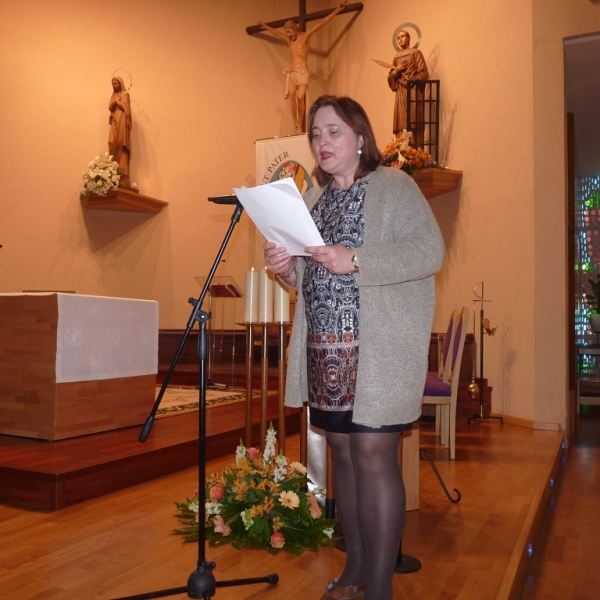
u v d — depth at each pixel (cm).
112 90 815
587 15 549
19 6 787
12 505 285
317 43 868
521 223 575
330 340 170
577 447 534
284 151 656
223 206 836
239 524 239
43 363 358
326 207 181
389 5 754
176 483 327
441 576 209
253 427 432
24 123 780
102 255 806
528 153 571
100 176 754
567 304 566
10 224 768
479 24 631
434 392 404
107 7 820
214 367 743
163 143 830
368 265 157
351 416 168
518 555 229
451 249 657
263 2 865
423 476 356
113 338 395
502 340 591
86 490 294
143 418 423
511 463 392
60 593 192
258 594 193
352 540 185
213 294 619
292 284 190
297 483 249
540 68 568
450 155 661
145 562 217
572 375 612
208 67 848
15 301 366
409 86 661
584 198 1106
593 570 262
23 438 363
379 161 181
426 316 171
